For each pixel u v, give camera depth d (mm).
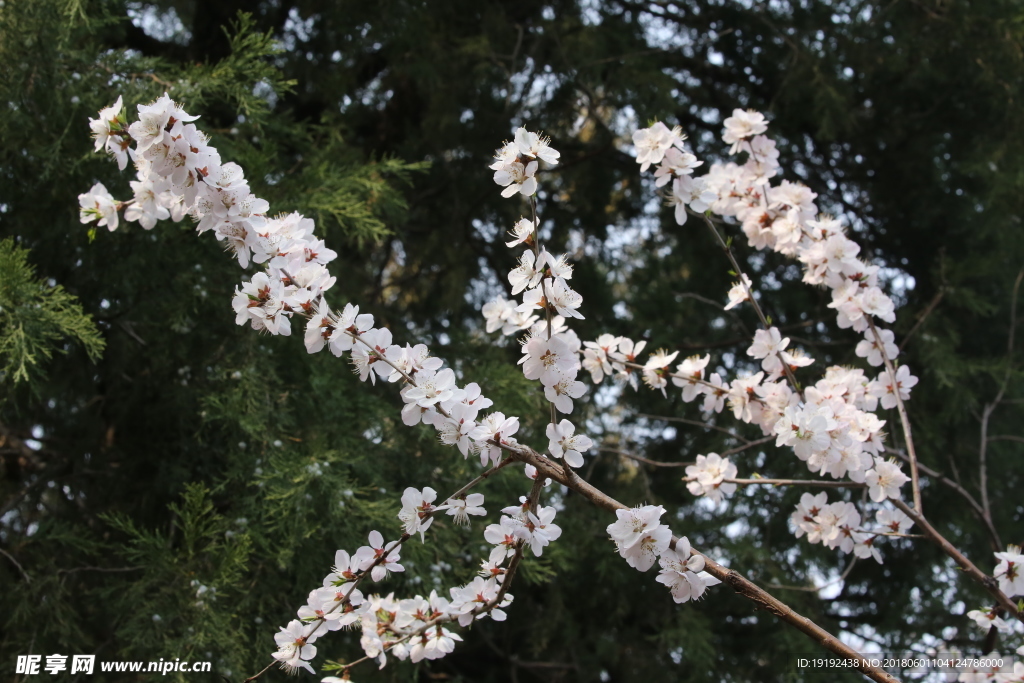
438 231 4613
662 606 4305
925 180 4508
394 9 3736
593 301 4645
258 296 1623
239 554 2436
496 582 1615
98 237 2881
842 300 2271
